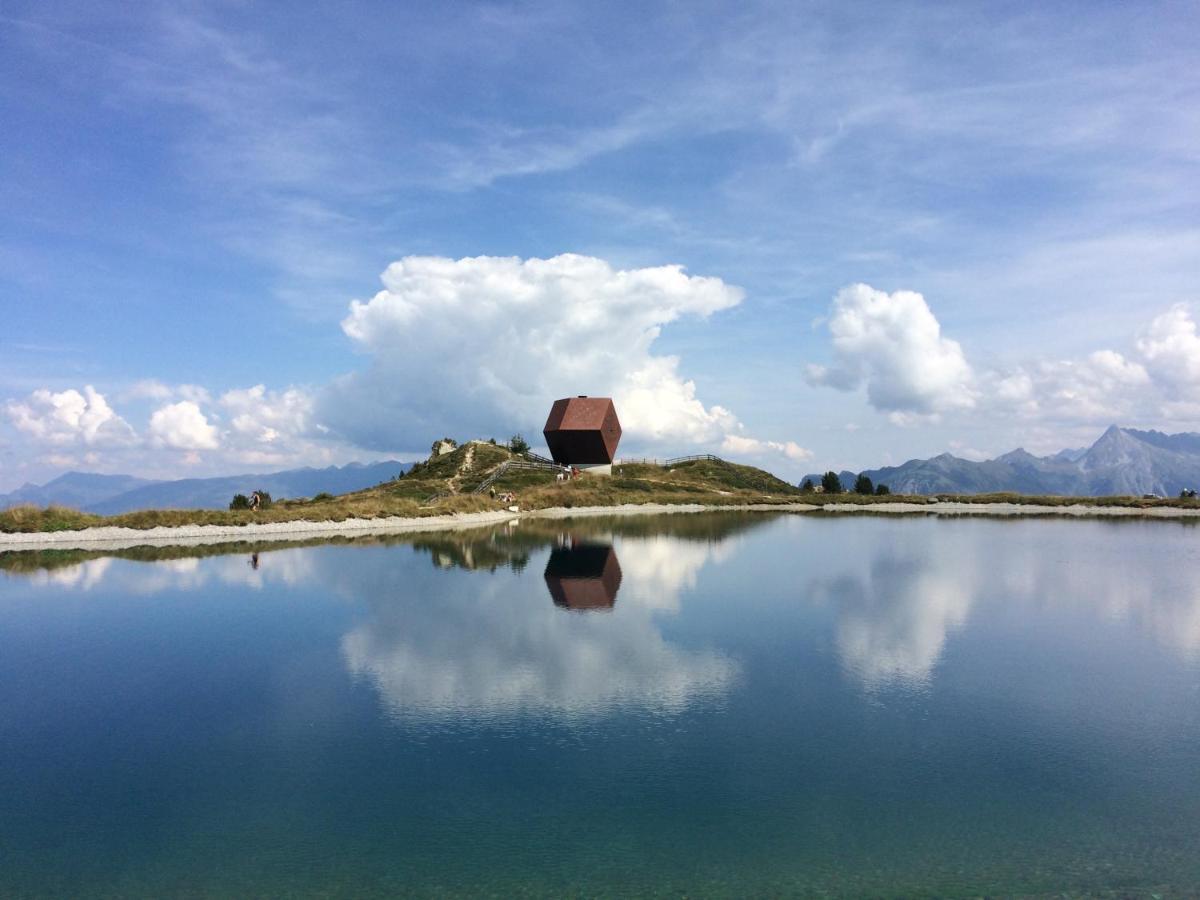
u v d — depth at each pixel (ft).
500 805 36.78
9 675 60.08
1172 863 31.37
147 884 30.07
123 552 139.54
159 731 47.47
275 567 118.52
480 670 59.98
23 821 35.70
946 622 77.82
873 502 302.04
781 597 91.56
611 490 304.50
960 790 38.37
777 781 39.42
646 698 53.06
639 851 32.32
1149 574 110.63
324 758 42.93
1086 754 43.16
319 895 29.09
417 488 307.17
